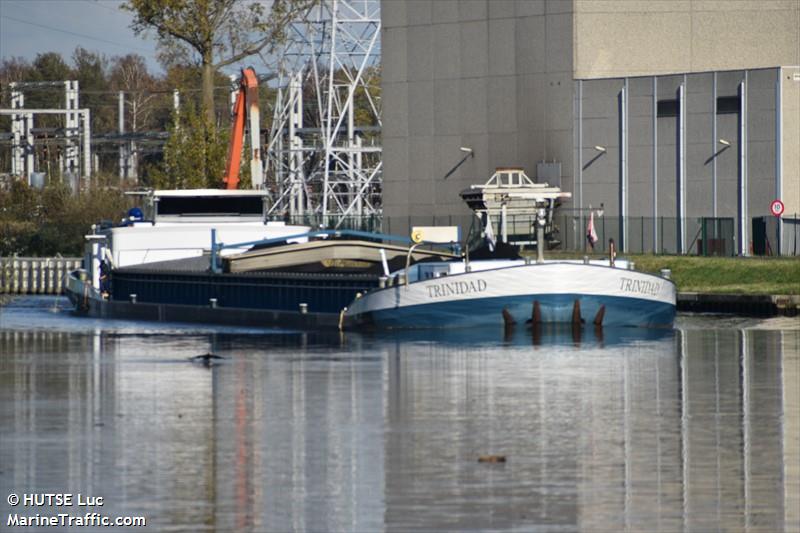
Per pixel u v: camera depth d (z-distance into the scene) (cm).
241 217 15562
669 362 9581
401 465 6012
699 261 17325
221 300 13925
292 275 13175
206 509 5372
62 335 12569
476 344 10706
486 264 11756
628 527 5053
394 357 9938
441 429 6844
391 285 11688
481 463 6041
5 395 8175
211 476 5869
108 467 6072
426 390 8188
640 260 17725
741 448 6306
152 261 15500
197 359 10056
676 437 6575
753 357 9938
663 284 11769
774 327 12838
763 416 7156
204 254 15212
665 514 5206
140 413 7425
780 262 16900
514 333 11412
